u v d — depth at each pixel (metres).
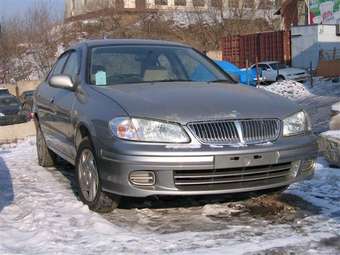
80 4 59.34
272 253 4.24
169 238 4.68
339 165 7.14
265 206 5.63
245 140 5.02
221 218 5.27
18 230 5.01
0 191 6.50
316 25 34.69
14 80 41.69
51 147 7.39
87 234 4.79
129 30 47.31
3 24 43.62
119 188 4.98
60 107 6.54
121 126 5.01
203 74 6.57
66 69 7.05
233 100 5.37
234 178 5.01
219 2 49.75
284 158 5.15
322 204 5.62
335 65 29.70
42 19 44.59
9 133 13.73
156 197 5.98
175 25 49.25
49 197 6.09
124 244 4.51
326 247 4.35
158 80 6.21
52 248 4.45
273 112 5.29
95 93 5.72
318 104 19.30
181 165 4.82
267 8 50.31
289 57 36.81
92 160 5.46
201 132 4.94
